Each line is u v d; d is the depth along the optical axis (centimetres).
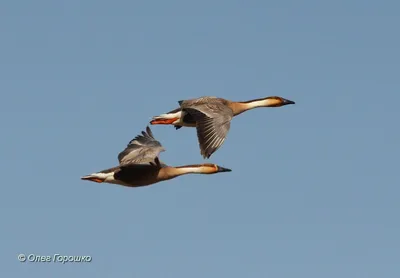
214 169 3262
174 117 3362
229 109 3023
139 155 3066
